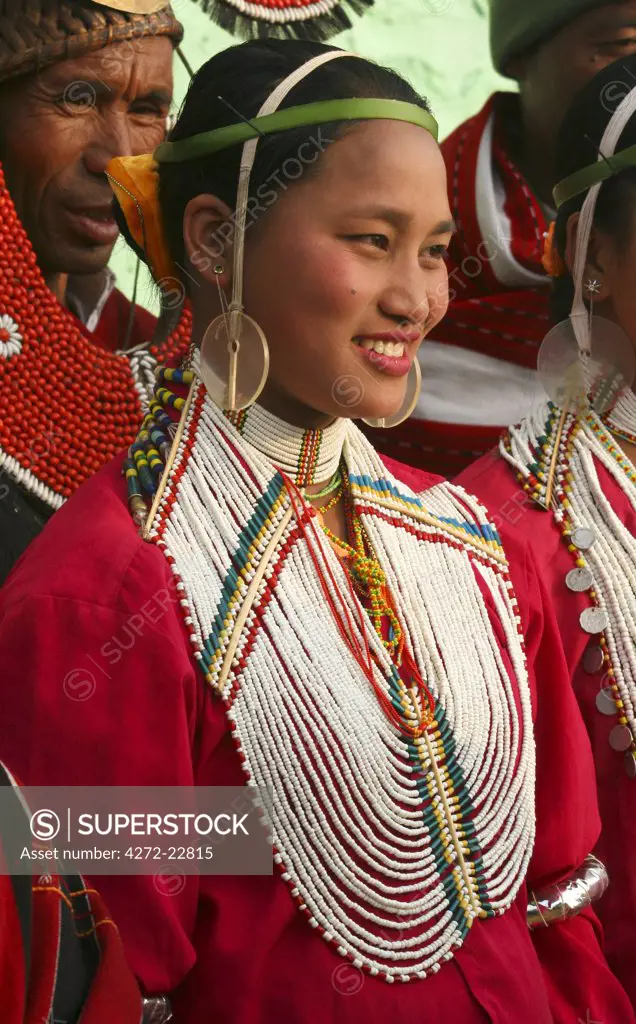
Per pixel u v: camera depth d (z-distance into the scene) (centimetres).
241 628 425
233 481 447
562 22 782
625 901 552
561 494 579
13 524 604
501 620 485
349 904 424
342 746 429
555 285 626
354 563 464
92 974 359
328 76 435
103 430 636
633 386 604
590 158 592
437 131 452
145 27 623
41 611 407
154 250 468
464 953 441
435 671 459
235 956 411
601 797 560
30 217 630
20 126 617
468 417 755
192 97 452
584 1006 489
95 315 691
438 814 446
